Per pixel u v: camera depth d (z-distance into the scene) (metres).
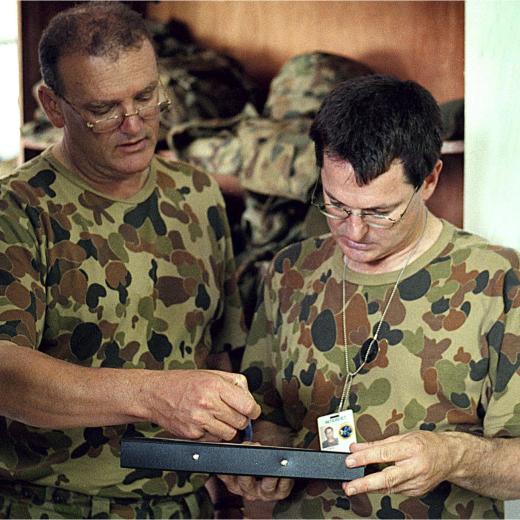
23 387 2.57
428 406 2.68
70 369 2.57
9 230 2.85
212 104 4.67
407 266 2.74
